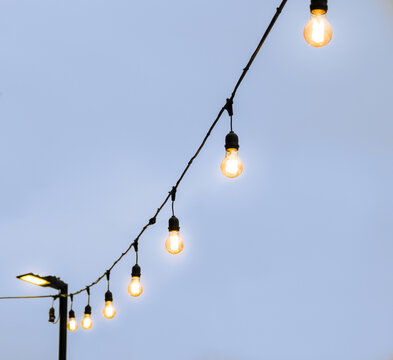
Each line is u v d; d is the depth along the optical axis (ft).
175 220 16.16
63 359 27.99
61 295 28.71
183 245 16.20
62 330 28.37
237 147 11.60
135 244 21.11
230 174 11.56
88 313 31.40
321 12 8.04
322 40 8.11
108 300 26.78
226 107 11.55
